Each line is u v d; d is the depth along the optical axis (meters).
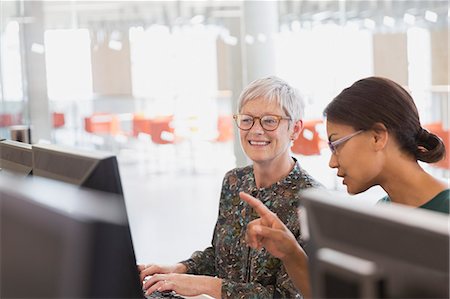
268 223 1.78
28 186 1.10
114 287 1.03
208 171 8.33
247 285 2.30
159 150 8.46
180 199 7.72
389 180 1.86
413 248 0.97
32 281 1.01
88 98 8.19
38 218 1.00
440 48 6.74
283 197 2.46
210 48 8.00
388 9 6.87
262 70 7.05
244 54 7.16
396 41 6.86
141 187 8.21
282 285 2.30
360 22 6.97
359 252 1.03
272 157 2.48
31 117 7.57
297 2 7.04
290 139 2.53
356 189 1.89
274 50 7.05
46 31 7.75
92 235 0.94
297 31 7.05
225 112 8.09
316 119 7.05
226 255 2.58
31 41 7.56
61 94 7.92
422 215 0.98
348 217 1.05
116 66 8.30
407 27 6.81
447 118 6.72
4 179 1.19
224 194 2.67
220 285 2.29
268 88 2.50
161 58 8.29
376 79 1.86
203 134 8.29
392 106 1.80
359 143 1.83
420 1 6.76
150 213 7.37
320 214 1.10
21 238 1.05
